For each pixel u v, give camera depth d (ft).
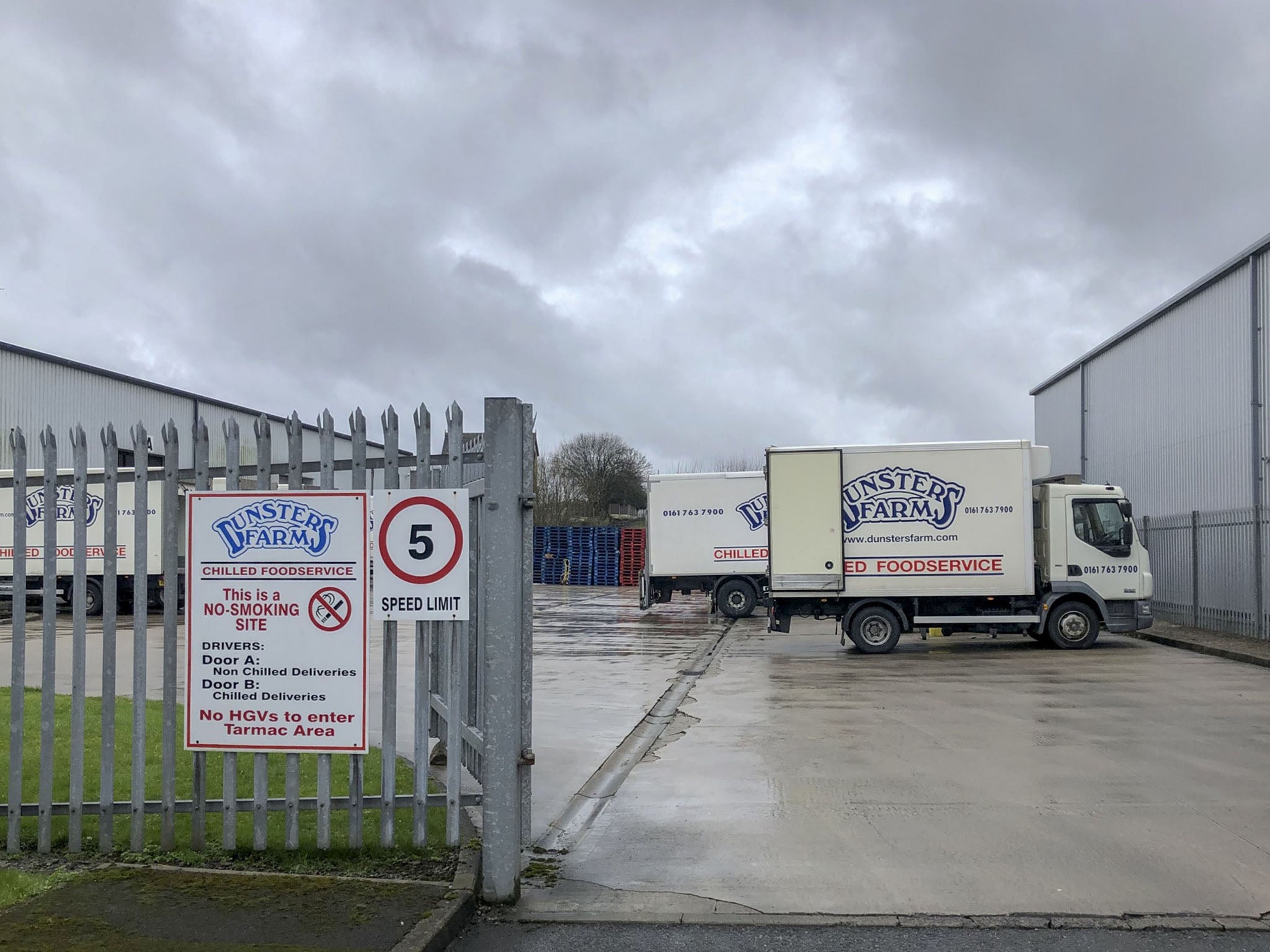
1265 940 15.37
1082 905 16.83
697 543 83.97
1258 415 64.28
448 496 17.70
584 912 16.63
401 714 36.81
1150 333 82.02
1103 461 94.63
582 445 274.98
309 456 96.32
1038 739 30.89
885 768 27.14
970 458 56.08
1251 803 23.11
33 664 50.88
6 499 78.43
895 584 56.34
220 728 18.08
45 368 98.78
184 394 117.08
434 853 18.30
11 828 18.29
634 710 38.37
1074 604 57.11
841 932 15.78
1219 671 47.88
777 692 42.29
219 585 17.97
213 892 16.33
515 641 17.06
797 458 57.00
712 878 18.39
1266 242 63.31
